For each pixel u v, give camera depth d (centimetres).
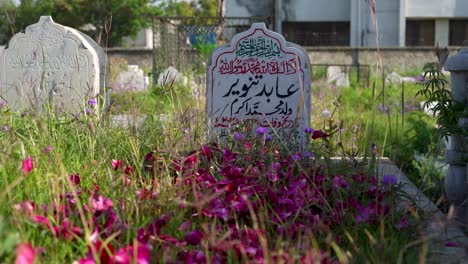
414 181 649
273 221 384
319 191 429
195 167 461
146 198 401
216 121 692
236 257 316
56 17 3716
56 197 362
